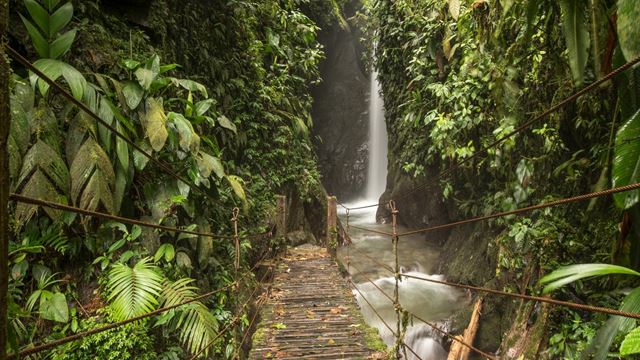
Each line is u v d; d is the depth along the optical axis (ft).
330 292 15.29
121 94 9.91
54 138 8.48
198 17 16.05
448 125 14.75
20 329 7.66
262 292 16.31
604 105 10.14
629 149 4.07
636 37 4.09
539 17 9.14
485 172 17.65
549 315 10.81
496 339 14.12
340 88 55.31
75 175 8.42
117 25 11.51
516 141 13.91
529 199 13.10
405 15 21.70
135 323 8.09
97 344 8.16
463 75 13.53
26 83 8.31
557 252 11.28
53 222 8.63
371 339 11.10
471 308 16.12
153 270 9.42
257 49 20.83
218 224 13.52
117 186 9.34
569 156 12.40
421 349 16.29
